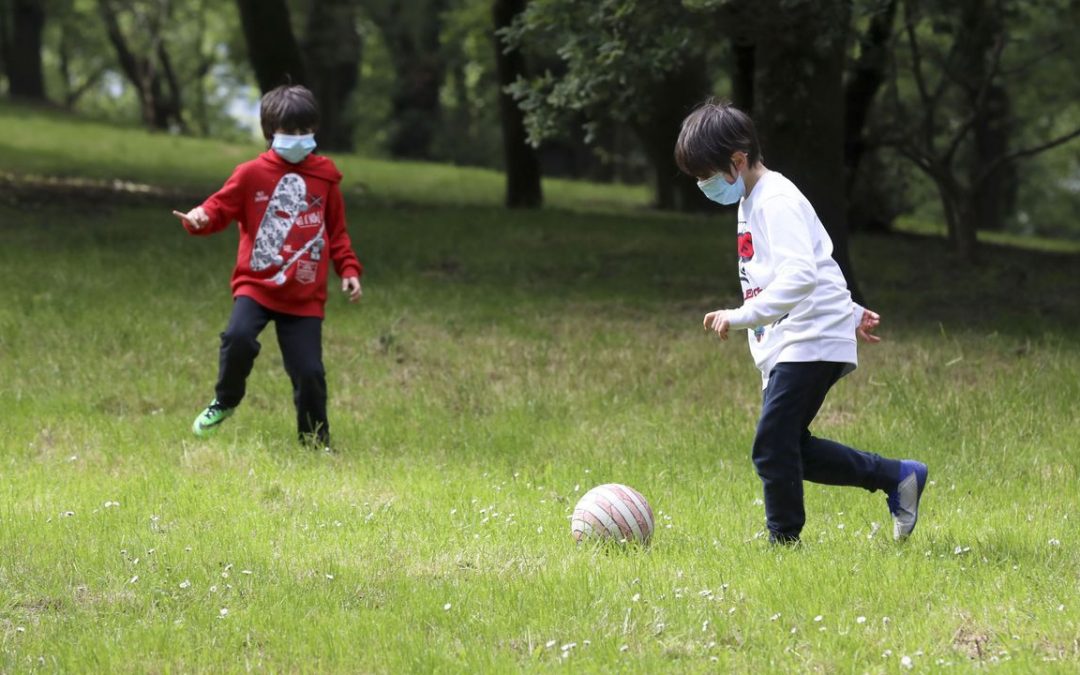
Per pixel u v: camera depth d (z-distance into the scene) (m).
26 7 57.84
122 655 5.45
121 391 11.71
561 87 15.61
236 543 7.19
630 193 40.41
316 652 5.52
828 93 16.27
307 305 9.99
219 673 5.30
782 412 6.95
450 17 49.34
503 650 5.51
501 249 21.81
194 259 18.28
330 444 10.30
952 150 22.81
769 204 6.77
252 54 26.88
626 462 9.98
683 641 5.67
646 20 14.79
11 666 5.30
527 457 10.23
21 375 11.96
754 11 14.47
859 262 22.67
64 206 23.73
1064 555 7.07
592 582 6.45
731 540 7.48
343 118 57.66
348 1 52.38
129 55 62.06
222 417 10.24
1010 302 18.36
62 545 7.08
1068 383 11.86
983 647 5.57
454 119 60.16
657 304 17.09
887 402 11.50
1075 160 57.06
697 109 6.95
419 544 7.26
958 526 7.89
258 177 9.66
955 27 21.73
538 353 13.61
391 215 25.62
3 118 46.44
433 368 13.07
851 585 6.40
